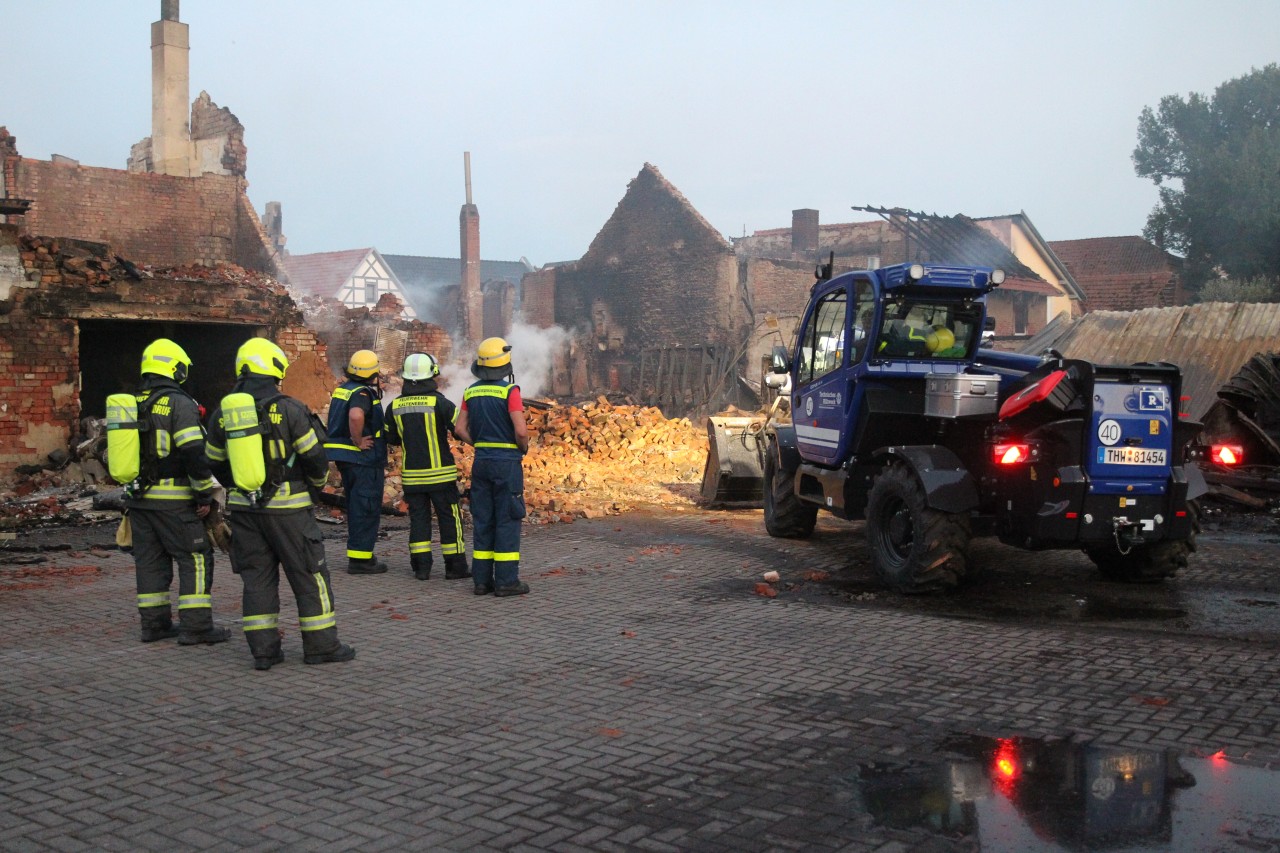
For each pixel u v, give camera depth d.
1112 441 7.27
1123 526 7.37
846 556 9.65
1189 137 41.50
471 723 4.89
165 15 26.92
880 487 8.18
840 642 6.41
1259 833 3.61
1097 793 3.98
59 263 14.07
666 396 35.78
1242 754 4.37
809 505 10.55
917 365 8.70
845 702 5.18
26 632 6.75
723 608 7.45
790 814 3.82
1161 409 7.36
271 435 5.77
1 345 13.42
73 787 4.09
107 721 4.93
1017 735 4.65
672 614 7.26
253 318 16.52
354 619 7.14
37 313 13.73
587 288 39.12
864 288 8.77
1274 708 4.98
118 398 6.34
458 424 8.03
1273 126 40.66
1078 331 17.98
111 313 14.55
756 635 6.62
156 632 6.52
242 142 26.89
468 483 13.22
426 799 3.96
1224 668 5.70
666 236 36.81
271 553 5.91
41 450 13.73
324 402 17.53
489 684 5.54
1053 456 7.33
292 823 3.74
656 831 3.67
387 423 8.78
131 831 3.67
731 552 9.88
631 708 5.11
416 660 6.05
